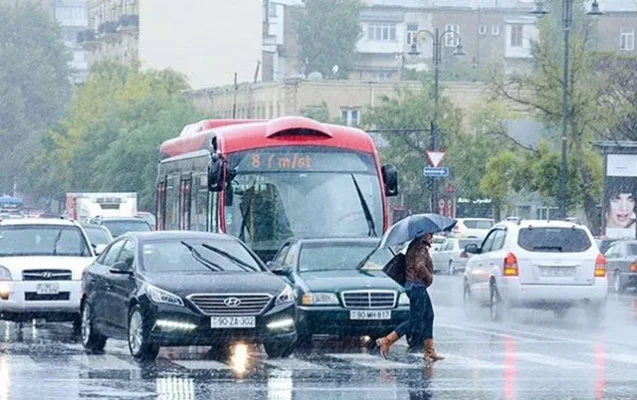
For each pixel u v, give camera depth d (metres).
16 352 44.78
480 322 60.16
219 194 53.69
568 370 40.03
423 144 151.00
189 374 38.34
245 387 35.38
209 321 40.78
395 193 55.00
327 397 33.50
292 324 41.84
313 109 181.75
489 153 146.25
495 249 61.50
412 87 187.50
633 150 109.31
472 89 186.25
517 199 150.12
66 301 51.94
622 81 123.94
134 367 40.06
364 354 44.75
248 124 55.25
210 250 43.72
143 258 43.09
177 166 62.41
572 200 123.06
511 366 41.16
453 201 144.00
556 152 123.56
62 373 38.41
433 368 40.41
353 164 54.84
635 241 95.81
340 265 48.06
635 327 57.69
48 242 54.66
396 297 45.94
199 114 186.50
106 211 132.38
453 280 110.06
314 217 54.12
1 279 51.81
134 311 41.91
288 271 46.91
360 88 189.38
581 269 59.03
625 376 38.50
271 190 54.03
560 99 121.00
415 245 42.47
